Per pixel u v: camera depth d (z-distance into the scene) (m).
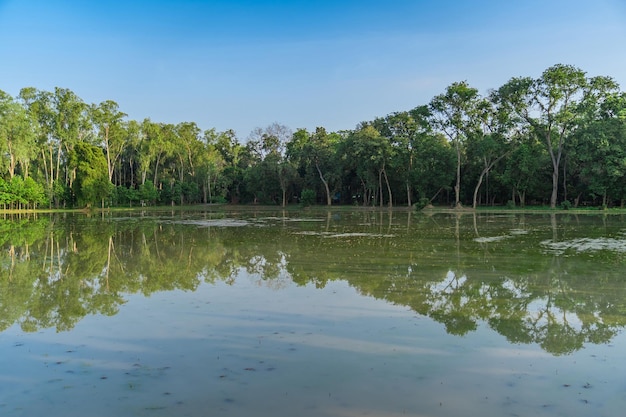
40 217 42.47
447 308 8.45
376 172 61.84
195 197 81.44
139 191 71.19
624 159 42.00
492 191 62.38
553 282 10.64
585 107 46.59
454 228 25.80
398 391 5.07
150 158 73.50
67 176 67.81
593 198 51.56
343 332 7.10
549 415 4.55
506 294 9.52
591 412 4.61
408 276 11.50
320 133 70.75
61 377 5.56
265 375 5.51
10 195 54.94
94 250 17.22
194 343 6.67
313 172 69.94
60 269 13.06
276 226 28.97
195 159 80.62
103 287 10.59
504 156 53.75
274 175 70.62
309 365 5.80
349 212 51.09
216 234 23.45
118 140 69.44
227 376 5.49
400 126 62.75
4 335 7.16
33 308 8.75
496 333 7.04
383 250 16.31
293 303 8.91
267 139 81.56
